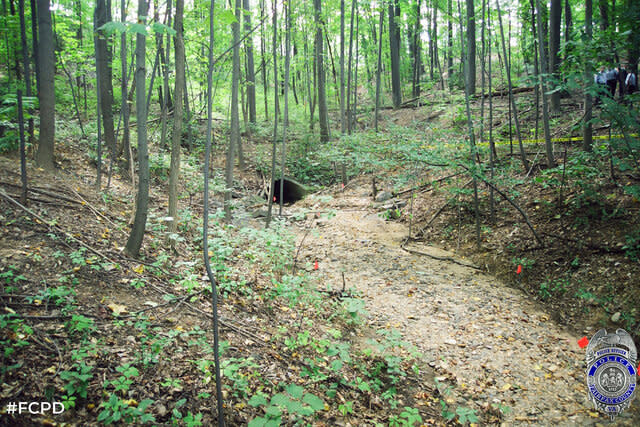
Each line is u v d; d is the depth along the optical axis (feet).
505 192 24.11
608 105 15.34
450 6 39.86
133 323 11.12
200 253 17.98
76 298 11.44
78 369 8.71
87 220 16.75
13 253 12.47
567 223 19.90
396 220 28.07
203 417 8.77
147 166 14.90
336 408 10.38
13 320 9.72
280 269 17.67
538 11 20.72
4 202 14.89
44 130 19.49
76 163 23.54
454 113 29.17
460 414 10.43
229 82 41.19
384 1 38.96
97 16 25.95
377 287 18.69
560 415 11.25
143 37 13.75
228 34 31.73
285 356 12.01
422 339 14.71
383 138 25.29
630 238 17.12
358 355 13.15
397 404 11.20
